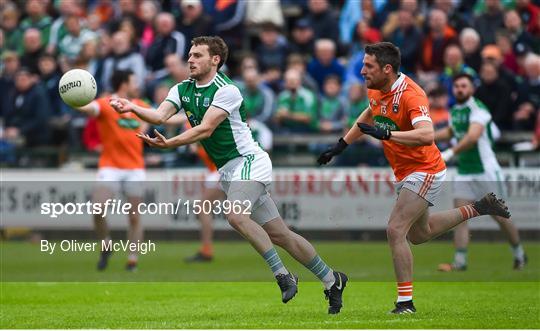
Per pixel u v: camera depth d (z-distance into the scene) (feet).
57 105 233.96
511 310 102.83
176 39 225.35
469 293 122.42
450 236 209.15
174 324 93.35
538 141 195.52
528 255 175.32
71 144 222.69
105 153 157.58
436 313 99.66
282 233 99.30
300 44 231.09
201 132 96.58
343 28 234.38
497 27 216.54
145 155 212.23
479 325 89.15
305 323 91.86
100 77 224.74
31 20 251.19
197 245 205.05
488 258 171.83
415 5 213.87
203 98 98.53
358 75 212.84
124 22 230.27
